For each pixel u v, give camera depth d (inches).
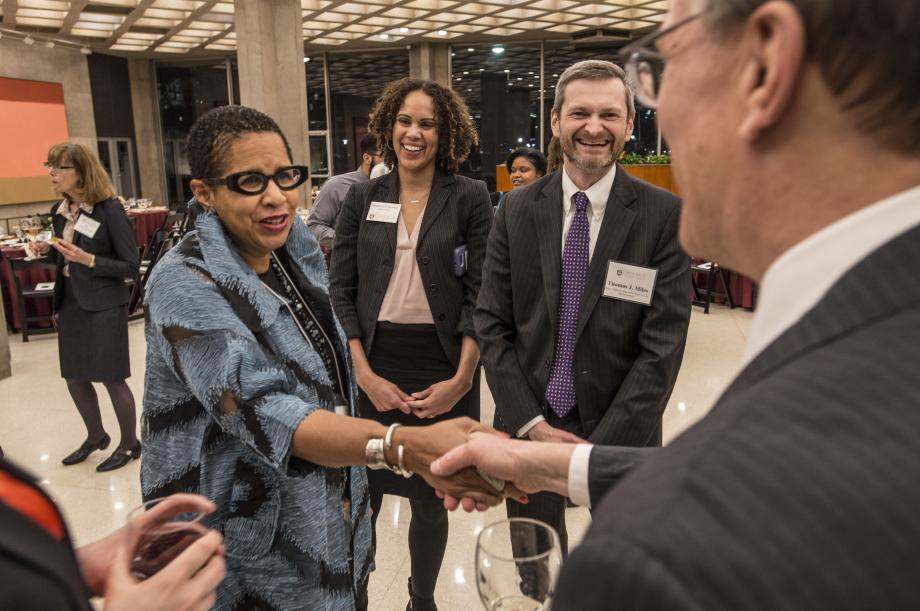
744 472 10.7
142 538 30.7
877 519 9.5
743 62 14.7
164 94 572.7
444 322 88.4
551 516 68.1
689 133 16.3
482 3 382.0
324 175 568.4
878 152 13.0
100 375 128.0
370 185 93.5
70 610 16.3
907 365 10.9
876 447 10.1
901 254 12.2
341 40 486.9
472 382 91.3
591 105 63.8
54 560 16.6
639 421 62.5
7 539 15.6
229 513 42.5
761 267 15.8
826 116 13.3
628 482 12.7
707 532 10.2
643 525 10.8
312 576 43.6
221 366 38.9
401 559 98.7
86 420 134.5
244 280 43.3
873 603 9.0
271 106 381.4
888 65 12.2
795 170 14.1
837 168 13.4
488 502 40.1
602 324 65.3
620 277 64.6
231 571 43.1
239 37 374.9
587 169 65.6
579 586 11.0
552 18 428.1
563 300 67.4
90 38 462.6
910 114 12.4
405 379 90.0
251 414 39.1
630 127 68.0
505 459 37.7
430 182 91.3
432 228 88.1
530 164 158.9
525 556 31.2
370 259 90.4
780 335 13.6
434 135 87.5
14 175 442.0
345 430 39.6
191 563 28.0
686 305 65.1
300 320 51.4
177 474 42.5
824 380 11.5
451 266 88.3
